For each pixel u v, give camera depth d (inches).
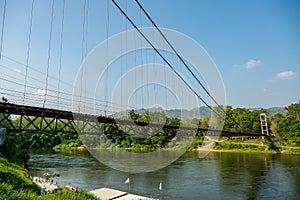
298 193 891.4
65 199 501.7
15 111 616.1
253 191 919.0
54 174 1194.0
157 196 853.8
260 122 2812.5
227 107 2815.0
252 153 2183.8
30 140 2817.4
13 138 1285.7
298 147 2235.5
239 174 1229.7
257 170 1342.3
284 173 1250.6
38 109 656.4
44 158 1904.5
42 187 773.3
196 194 879.7
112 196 796.0
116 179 1116.5
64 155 2133.4
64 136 2935.5
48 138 2933.1
